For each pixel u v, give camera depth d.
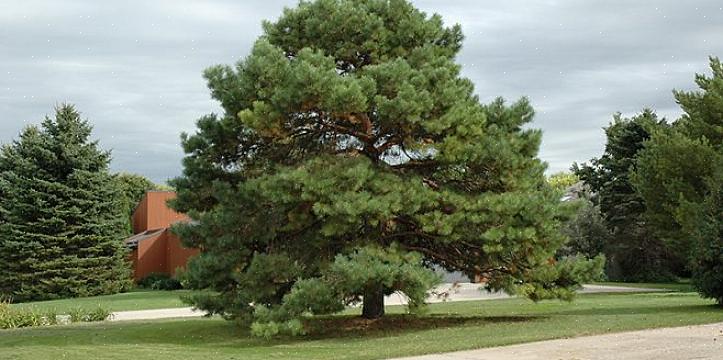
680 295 28.09
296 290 14.72
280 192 15.32
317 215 15.92
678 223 26.33
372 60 17.64
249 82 16.41
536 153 17.75
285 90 15.38
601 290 34.94
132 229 58.00
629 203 41.38
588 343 12.80
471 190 17.78
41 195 42.03
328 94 15.18
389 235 17.06
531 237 16.22
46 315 23.52
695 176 26.23
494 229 16.05
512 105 18.39
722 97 26.98
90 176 43.59
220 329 18.28
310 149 17.66
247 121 15.93
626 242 42.22
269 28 18.11
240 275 15.83
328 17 17.52
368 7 17.88
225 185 16.83
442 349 12.58
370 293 16.17
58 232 42.41
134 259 49.62
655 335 13.59
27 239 41.75
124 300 35.56
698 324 15.29
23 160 42.69
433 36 18.20
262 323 14.73
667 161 26.70
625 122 44.12
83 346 15.06
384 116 15.78
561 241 17.14
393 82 15.90
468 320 18.41
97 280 42.44
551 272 17.36
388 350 12.84
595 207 44.34
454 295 34.59
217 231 16.92
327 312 15.00
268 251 16.95
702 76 27.92
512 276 17.88
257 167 17.86
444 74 16.25
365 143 17.52
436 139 17.11
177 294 39.19
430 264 18.47
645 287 37.16
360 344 14.27
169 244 49.06
